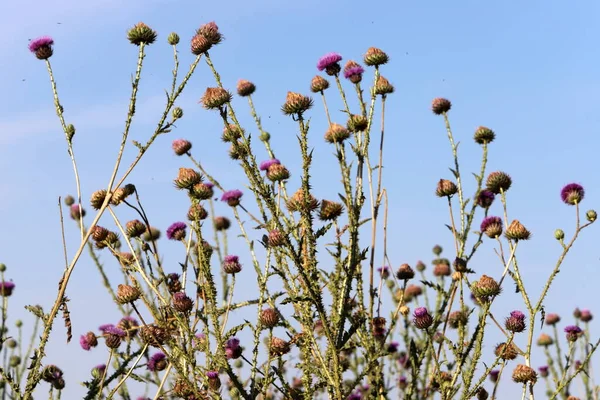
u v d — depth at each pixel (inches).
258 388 250.5
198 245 261.0
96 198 289.7
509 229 273.7
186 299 262.2
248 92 322.3
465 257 292.4
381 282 295.6
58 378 277.6
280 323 255.8
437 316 287.4
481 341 258.8
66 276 251.4
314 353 253.6
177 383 257.9
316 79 303.6
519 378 262.5
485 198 304.5
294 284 255.6
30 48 276.4
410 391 275.1
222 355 245.8
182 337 261.6
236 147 252.8
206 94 256.2
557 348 407.8
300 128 258.7
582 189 274.5
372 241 291.4
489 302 261.9
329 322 257.9
